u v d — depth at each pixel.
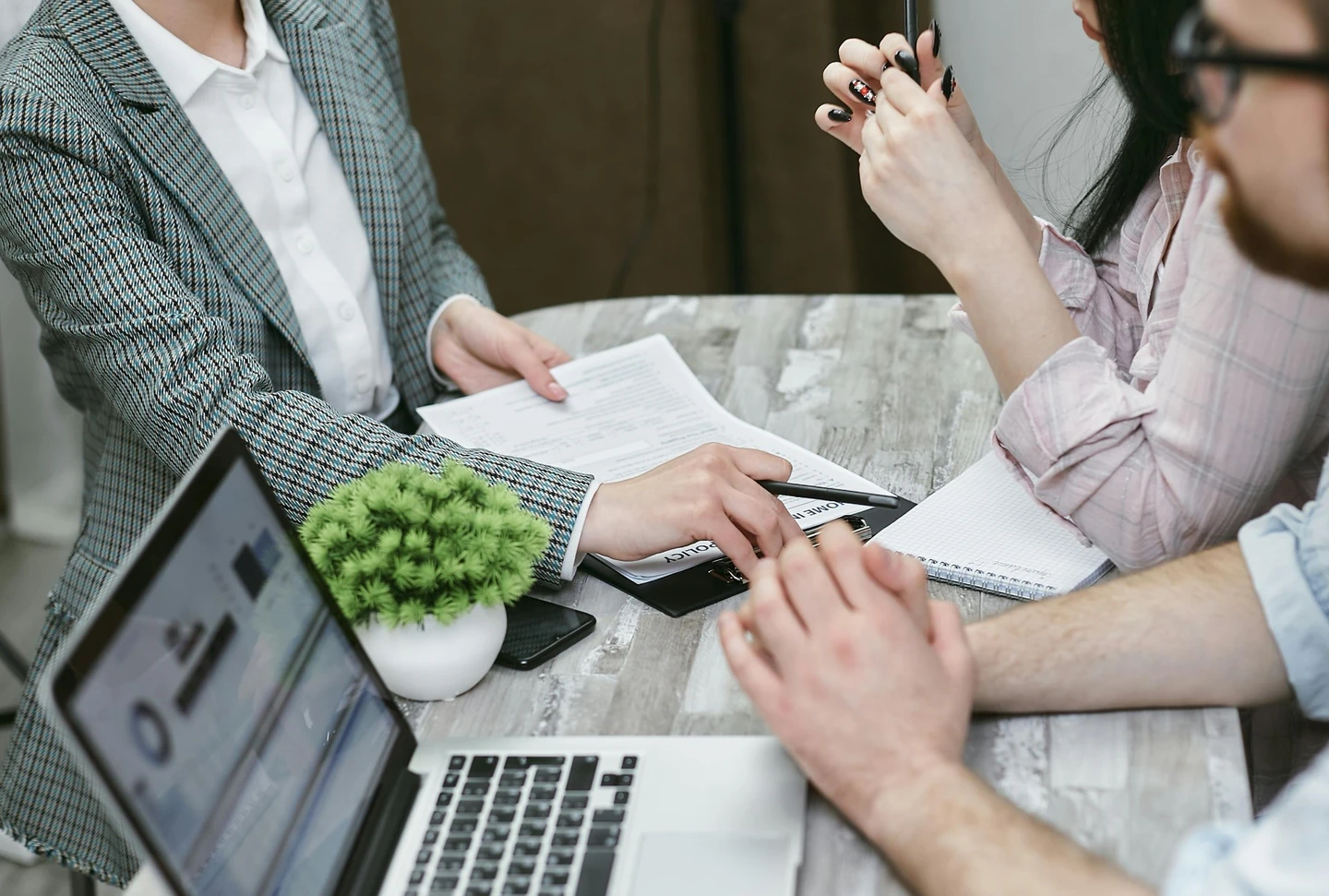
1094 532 0.88
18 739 1.12
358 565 0.77
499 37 2.42
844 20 2.24
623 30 2.36
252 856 0.60
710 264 2.55
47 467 2.46
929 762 0.64
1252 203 0.54
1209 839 0.52
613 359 1.26
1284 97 0.51
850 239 2.43
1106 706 0.75
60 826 1.10
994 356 0.88
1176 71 0.82
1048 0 2.04
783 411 1.18
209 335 1.07
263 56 1.24
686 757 0.72
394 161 1.37
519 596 0.83
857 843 0.67
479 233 2.62
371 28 1.41
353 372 1.29
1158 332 0.92
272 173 1.22
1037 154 2.15
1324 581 0.72
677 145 2.44
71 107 1.07
